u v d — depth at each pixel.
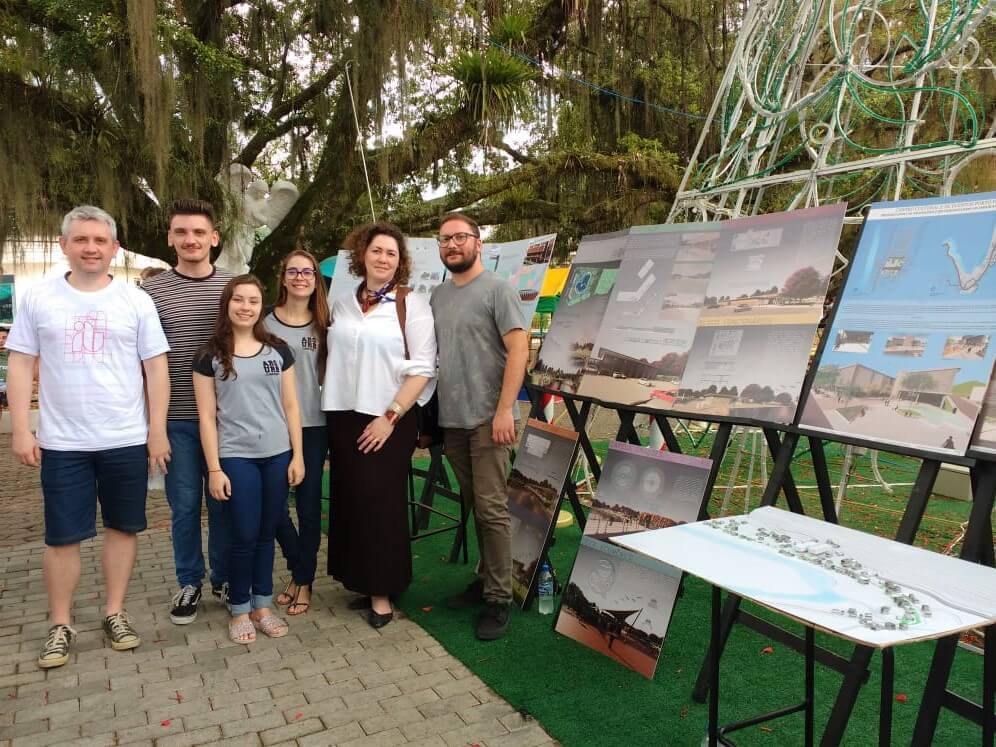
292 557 3.28
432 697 2.46
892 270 2.33
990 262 2.10
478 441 2.96
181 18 6.34
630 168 8.62
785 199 6.94
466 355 2.96
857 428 2.22
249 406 2.81
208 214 3.09
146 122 5.06
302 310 3.14
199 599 3.29
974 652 2.82
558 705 2.39
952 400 2.04
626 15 9.42
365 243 2.99
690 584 3.59
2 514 5.03
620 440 3.03
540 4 8.94
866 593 1.50
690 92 9.78
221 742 2.18
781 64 3.91
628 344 3.14
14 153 5.23
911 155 2.94
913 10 5.43
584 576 2.91
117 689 2.51
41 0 5.14
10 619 3.12
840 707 1.79
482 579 3.29
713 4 9.98
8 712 2.36
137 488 2.79
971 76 5.63
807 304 2.51
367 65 6.38
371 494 3.00
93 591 3.48
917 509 2.01
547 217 9.20
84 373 2.63
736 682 2.56
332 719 2.31
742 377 2.61
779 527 1.95
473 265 3.02
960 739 2.21
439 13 6.55
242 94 7.12
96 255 2.62
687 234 3.12
